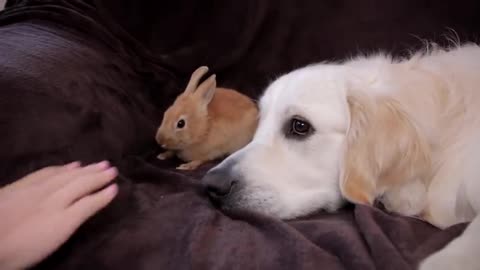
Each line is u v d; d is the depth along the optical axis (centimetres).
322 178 66
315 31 89
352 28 87
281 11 90
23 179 56
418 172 62
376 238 50
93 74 73
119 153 70
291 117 67
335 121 65
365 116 63
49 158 61
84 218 53
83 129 66
